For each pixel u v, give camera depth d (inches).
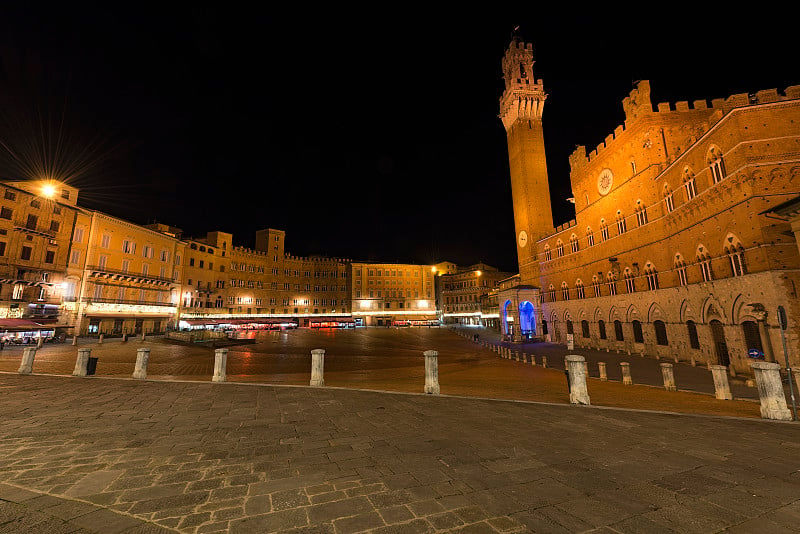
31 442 280.7
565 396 525.7
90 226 2080.5
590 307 1733.5
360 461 240.7
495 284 4347.9
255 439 287.7
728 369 931.3
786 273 788.0
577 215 1846.7
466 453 255.9
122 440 285.9
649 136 1315.2
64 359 1089.4
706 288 1023.0
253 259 3661.4
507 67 2564.0
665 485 204.8
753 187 839.7
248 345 1796.3
